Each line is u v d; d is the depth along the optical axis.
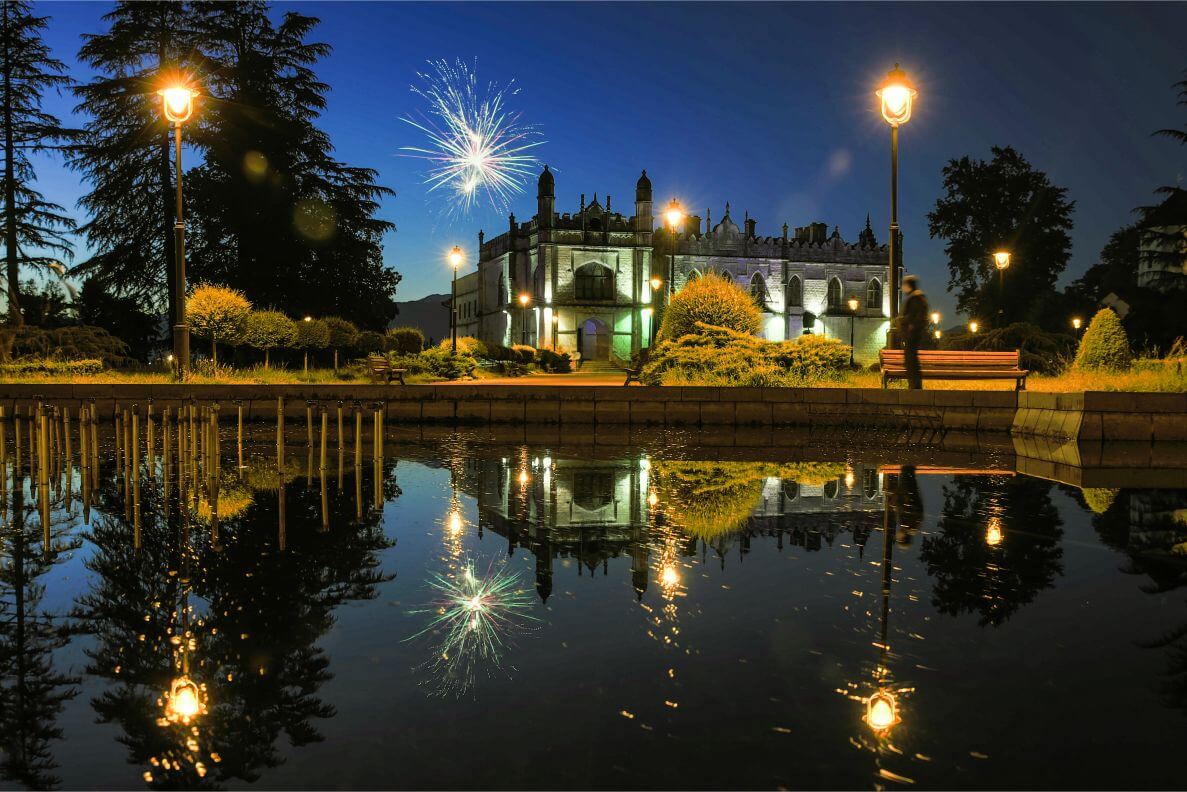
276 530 5.48
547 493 7.04
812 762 2.29
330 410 14.80
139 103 35.78
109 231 37.16
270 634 3.43
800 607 3.71
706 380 17.58
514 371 34.72
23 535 5.39
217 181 37.34
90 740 2.52
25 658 3.18
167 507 6.38
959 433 13.22
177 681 2.95
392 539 5.20
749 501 6.61
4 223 36.69
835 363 18.11
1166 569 4.39
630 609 3.70
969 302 59.03
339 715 2.62
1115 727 2.49
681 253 57.69
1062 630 3.38
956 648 3.17
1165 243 41.56
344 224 40.53
